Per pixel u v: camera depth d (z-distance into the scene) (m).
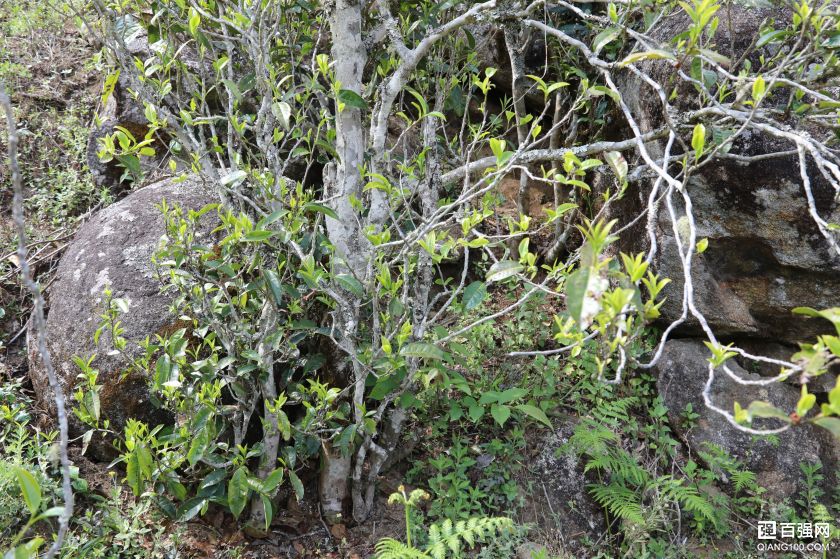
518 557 2.98
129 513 2.83
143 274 3.25
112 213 3.56
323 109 3.09
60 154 4.58
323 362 3.01
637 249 3.68
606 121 4.01
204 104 2.90
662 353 3.63
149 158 4.31
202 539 2.88
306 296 2.97
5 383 3.37
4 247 3.97
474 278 4.21
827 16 2.21
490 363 3.69
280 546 2.95
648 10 2.64
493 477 3.25
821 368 1.37
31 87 4.92
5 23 5.38
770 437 3.39
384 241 2.69
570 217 4.02
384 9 2.75
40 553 2.62
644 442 3.47
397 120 4.43
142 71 2.83
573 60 3.94
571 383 3.68
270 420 2.84
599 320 1.55
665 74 3.34
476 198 4.23
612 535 3.19
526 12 2.59
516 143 4.70
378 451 2.96
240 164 2.83
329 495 3.03
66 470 1.50
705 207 3.38
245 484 2.67
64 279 3.38
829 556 3.16
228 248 2.68
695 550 3.15
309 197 3.09
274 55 3.29
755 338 3.65
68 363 3.13
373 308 2.68
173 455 2.73
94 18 4.14
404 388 2.81
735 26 3.27
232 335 2.83
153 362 3.02
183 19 3.18
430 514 3.07
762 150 3.19
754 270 3.47
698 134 1.79
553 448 3.37
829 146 2.93
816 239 3.24
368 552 2.95
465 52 3.83
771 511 3.23
